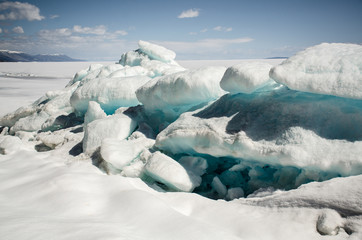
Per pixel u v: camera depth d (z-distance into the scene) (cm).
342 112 247
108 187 216
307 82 245
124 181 233
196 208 211
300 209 190
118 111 543
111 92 549
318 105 262
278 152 251
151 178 336
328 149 231
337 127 244
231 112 329
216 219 193
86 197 191
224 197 305
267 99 311
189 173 304
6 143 408
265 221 185
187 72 401
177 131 347
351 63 230
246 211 203
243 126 297
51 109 722
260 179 295
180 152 377
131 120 473
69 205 175
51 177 224
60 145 521
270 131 276
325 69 240
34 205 173
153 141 412
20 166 285
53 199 182
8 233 123
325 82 235
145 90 475
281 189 261
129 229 150
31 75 4294
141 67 733
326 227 165
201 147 319
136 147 381
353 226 163
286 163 247
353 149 219
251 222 184
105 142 368
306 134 248
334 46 269
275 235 169
